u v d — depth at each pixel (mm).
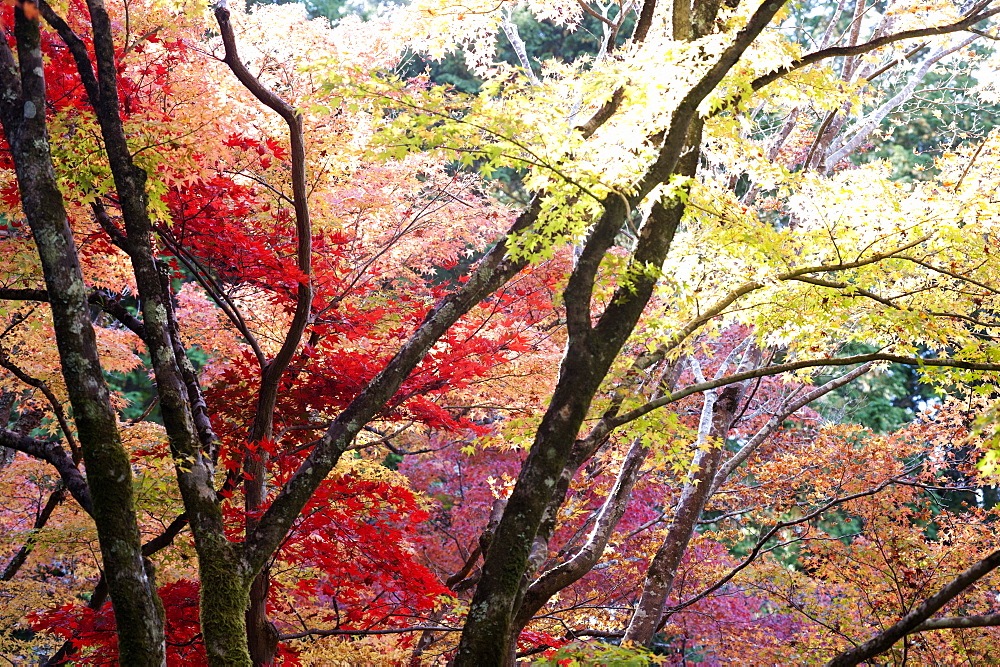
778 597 10250
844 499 9242
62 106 5504
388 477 8844
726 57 4934
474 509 12273
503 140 4828
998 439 6012
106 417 4453
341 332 6949
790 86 6215
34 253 6188
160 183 5223
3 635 8727
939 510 14352
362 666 7637
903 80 16156
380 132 4891
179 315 10141
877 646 7133
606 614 10953
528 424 6762
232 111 6078
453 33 7090
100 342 10703
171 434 4789
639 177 4961
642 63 5227
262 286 6289
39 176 4547
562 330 9539
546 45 18922
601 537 6316
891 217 5719
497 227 12234
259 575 5656
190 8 6062
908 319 5914
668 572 8086
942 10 8805
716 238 5906
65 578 10742
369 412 5293
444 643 9039
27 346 9336
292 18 10773
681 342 6402
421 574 5812
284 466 6828
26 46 4613
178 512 6523
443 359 6492
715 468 8336
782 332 6520
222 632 4523
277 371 5891
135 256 4906
